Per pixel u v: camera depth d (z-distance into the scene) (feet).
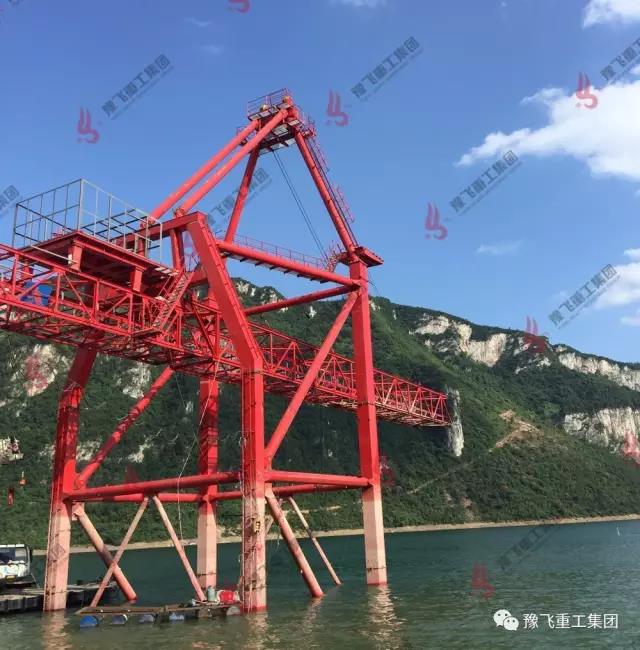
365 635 84.33
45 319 94.99
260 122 142.31
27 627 93.35
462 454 638.12
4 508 430.20
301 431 576.61
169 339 110.42
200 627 89.45
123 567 234.38
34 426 530.68
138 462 519.19
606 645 80.07
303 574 115.44
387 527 519.19
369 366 133.18
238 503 442.91
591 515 590.14
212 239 108.88
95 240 97.60
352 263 139.44
